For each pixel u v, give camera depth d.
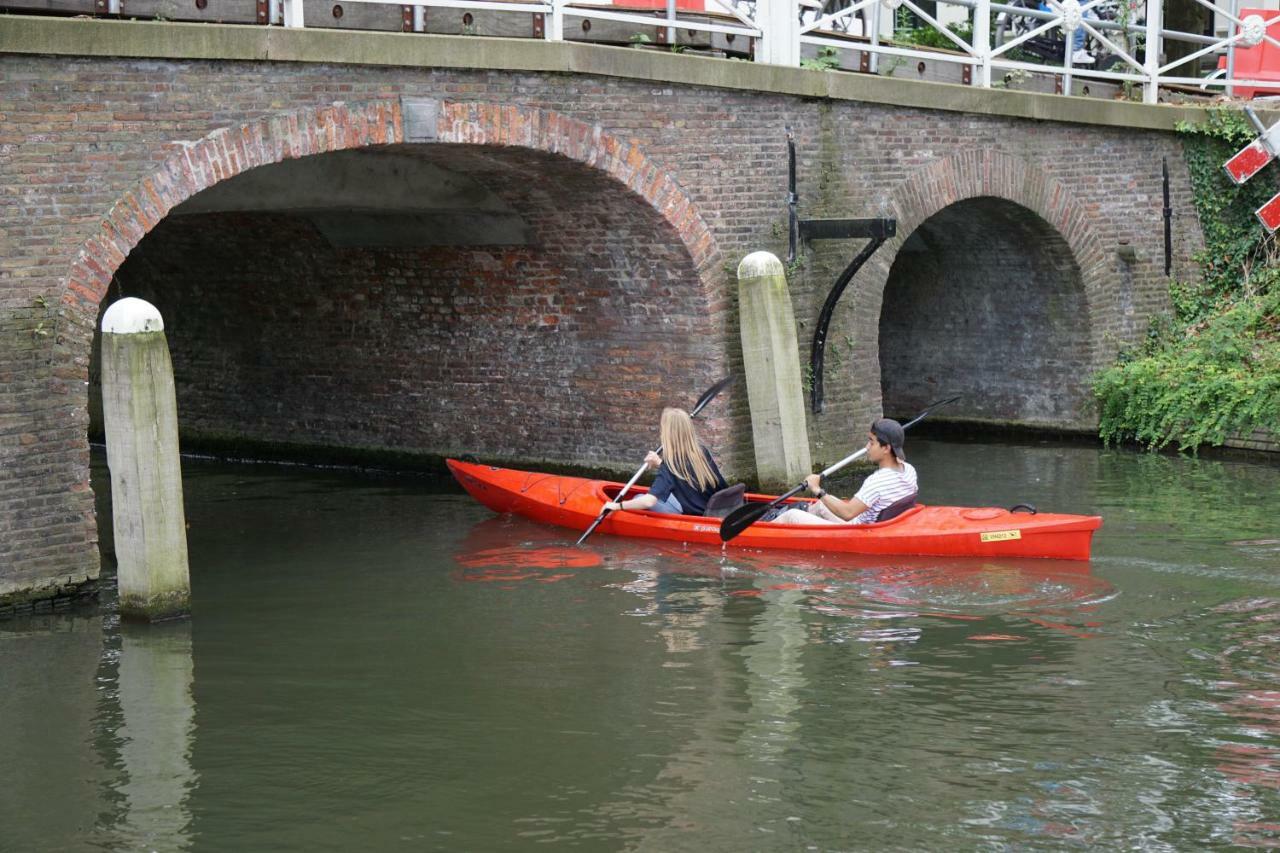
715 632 9.23
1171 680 8.15
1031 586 10.02
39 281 9.63
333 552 11.62
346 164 12.62
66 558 9.84
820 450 14.09
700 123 12.91
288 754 7.40
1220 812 6.52
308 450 16.36
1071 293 16.45
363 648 9.06
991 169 15.20
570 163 12.20
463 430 15.13
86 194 9.81
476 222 13.79
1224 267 17.39
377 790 6.94
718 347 13.26
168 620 9.67
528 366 14.50
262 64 10.49
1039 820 6.48
